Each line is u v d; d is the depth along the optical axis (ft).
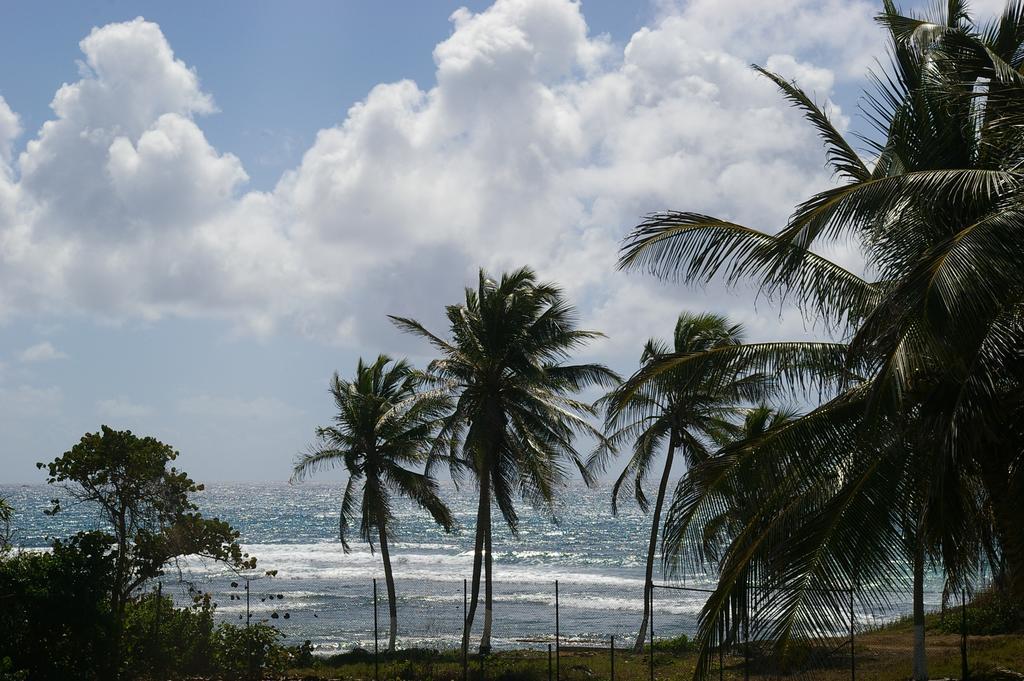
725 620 39.70
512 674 86.84
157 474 82.33
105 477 80.59
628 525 561.02
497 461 109.09
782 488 39.42
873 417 31.24
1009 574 39.47
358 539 451.94
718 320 104.06
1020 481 35.24
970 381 30.50
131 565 82.17
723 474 39.42
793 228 33.32
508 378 106.32
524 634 152.25
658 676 83.35
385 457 120.26
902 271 36.76
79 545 75.41
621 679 83.71
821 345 39.78
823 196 32.78
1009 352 30.60
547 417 105.91
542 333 104.01
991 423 30.86
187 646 83.76
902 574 37.73
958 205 35.42
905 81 39.52
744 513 40.65
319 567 297.12
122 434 81.10
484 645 108.17
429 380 108.88
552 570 292.81
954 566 40.32
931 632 101.50
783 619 37.99
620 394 41.65
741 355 40.37
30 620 69.77
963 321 28.99
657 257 37.47
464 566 305.94
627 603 198.39
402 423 113.60
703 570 42.06
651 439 108.27
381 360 126.82
